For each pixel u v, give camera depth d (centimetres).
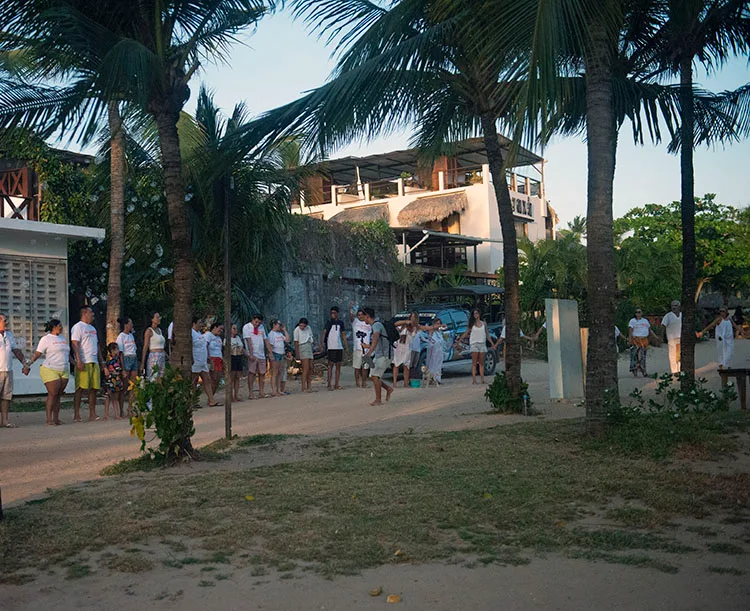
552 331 1336
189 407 833
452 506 614
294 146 1967
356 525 561
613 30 891
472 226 3819
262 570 468
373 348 1357
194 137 1973
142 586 444
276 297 2381
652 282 3494
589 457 794
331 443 928
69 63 1141
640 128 1131
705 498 640
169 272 2034
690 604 407
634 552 507
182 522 571
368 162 3794
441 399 1405
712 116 1230
